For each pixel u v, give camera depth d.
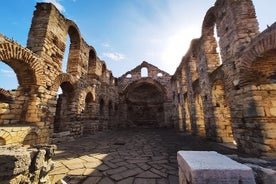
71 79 9.99
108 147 7.64
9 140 5.19
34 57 6.69
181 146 7.85
